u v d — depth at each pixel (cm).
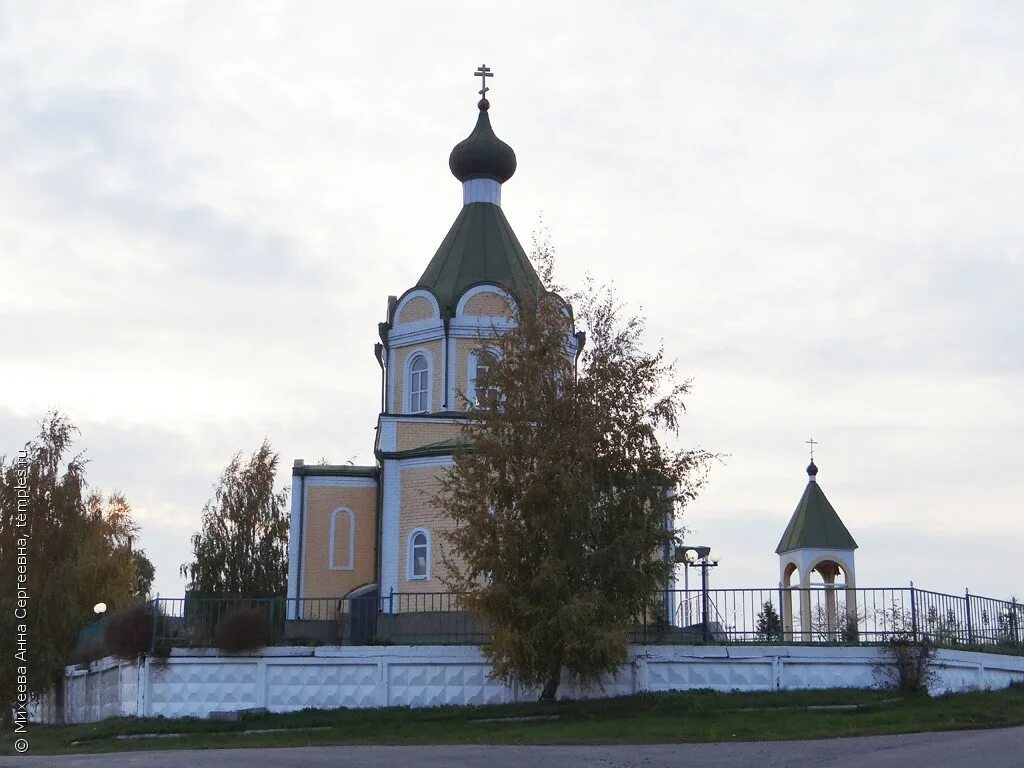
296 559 3822
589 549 2544
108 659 3008
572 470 2502
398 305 3931
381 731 2350
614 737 2094
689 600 2705
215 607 2842
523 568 2495
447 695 2683
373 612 3291
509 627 2436
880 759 1681
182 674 2709
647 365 2642
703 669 2611
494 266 3941
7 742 2578
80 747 2417
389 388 3900
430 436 3591
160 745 2359
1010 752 1697
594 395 2595
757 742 1978
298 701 2688
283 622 2891
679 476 2605
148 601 2798
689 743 1994
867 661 2577
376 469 3909
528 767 1711
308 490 3875
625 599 2542
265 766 1777
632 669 2619
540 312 2675
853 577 3506
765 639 2672
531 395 2580
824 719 2200
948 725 2102
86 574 3972
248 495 5497
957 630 2748
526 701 2630
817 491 3638
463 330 3784
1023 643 2988
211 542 5425
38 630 3550
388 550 3472
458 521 2619
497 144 4147
